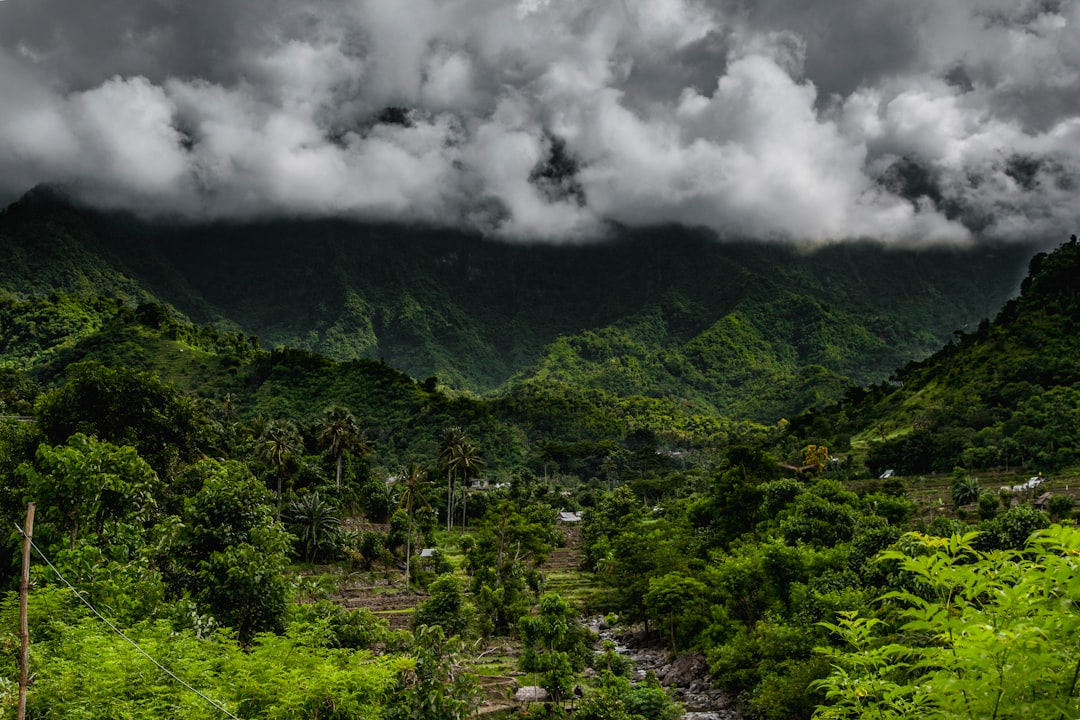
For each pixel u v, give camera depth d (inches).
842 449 6515.8
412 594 3371.1
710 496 3821.4
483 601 2893.7
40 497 1252.5
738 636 2090.3
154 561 1332.4
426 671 1175.6
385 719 1127.0
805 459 5600.4
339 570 3570.4
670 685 2228.1
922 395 7130.9
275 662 923.4
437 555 3809.1
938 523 2096.5
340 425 4532.5
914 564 299.7
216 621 1162.0
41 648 877.2
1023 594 269.0
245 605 1202.0
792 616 1934.1
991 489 4224.9
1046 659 250.2
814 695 1502.2
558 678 1945.1
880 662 357.7
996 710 258.1
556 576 4180.6
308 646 1019.3
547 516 5334.6
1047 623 253.4
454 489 5575.8
